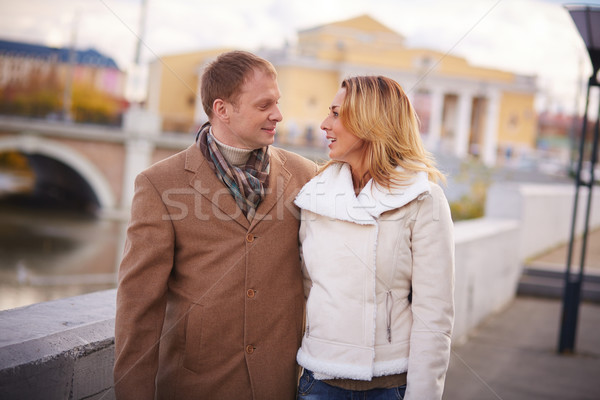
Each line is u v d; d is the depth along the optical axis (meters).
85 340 1.83
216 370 1.81
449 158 17.56
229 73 1.80
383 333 1.77
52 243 21.30
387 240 1.77
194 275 1.81
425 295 1.75
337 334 1.77
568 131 45.62
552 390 3.91
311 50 28.31
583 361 4.65
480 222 6.67
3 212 28.50
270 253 1.85
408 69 31.34
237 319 1.81
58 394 1.73
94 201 30.83
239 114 1.81
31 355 1.66
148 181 1.79
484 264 5.54
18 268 17.06
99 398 1.87
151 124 26.83
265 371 1.83
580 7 4.51
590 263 7.80
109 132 26.89
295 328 1.90
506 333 5.38
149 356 1.75
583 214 10.49
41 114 38.66
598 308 6.67
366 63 28.89
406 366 1.77
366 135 1.81
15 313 2.00
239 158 1.86
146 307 1.74
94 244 21.78
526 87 36.28
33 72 39.91
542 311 6.36
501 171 16.64
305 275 1.95
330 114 1.91
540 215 8.16
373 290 1.75
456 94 35.38
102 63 39.97
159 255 1.76
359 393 1.79
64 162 27.28
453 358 4.54
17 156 53.50
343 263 1.78
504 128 36.78
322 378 1.80
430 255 1.75
